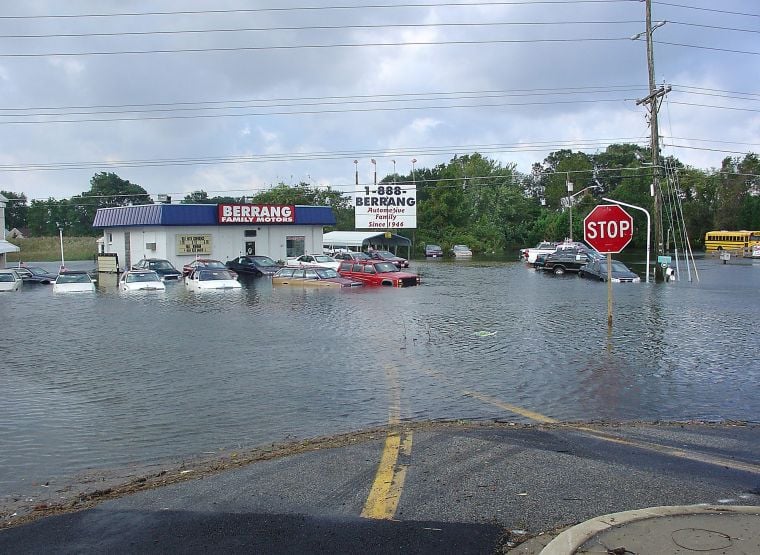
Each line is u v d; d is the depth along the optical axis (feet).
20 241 300.20
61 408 31.63
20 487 20.89
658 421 27.48
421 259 226.79
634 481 18.81
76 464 23.27
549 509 16.61
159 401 32.76
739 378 36.63
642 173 332.39
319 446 23.84
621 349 46.47
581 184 398.83
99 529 16.19
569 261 141.18
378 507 17.11
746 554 13.12
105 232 174.91
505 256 249.75
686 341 49.85
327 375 38.60
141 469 22.57
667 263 117.60
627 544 13.75
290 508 17.24
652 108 113.39
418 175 303.27
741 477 19.24
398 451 22.54
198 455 24.00
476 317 66.28
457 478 19.38
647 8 110.63
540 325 59.77
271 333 56.29
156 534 15.71
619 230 51.34
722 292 93.71
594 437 24.29
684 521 15.06
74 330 60.44
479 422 27.61
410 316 67.56
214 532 15.71
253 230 162.40
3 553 14.83
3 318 70.28
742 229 314.76
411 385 35.70
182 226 152.15
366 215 219.41
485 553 14.12
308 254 157.69
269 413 30.04
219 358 44.68
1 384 37.35
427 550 14.33
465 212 291.79
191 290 106.22
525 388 34.60
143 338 54.60
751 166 339.16
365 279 112.37
